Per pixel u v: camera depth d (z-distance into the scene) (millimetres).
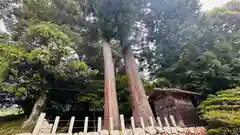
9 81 5391
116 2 7480
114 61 10477
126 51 8562
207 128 5008
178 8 9789
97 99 8133
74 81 7293
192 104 6008
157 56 9516
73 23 9047
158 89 5941
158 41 10312
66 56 6098
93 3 8031
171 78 8516
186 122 5160
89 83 8008
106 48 8031
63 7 8164
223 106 4660
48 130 3346
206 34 7641
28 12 7105
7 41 5820
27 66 5797
